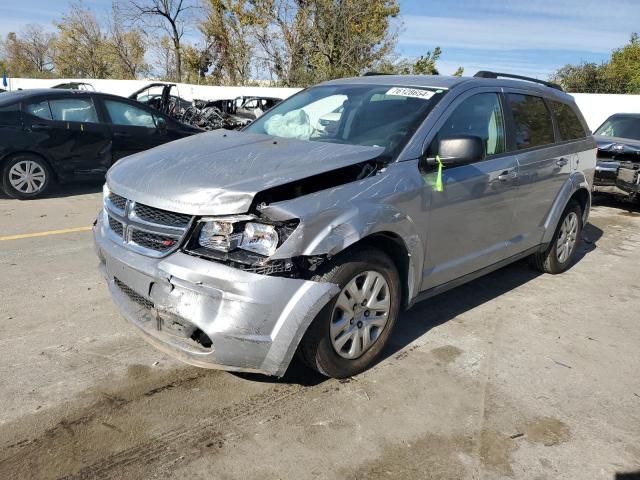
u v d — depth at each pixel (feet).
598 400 10.97
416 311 14.88
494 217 14.06
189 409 9.92
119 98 29.48
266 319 9.10
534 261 18.43
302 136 13.32
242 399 10.30
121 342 12.24
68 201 26.84
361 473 8.59
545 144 16.26
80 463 8.46
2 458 8.48
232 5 93.25
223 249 9.17
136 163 11.41
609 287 17.69
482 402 10.66
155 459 8.63
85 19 121.80
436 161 11.73
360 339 10.93
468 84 13.74
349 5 87.61
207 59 105.60
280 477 8.41
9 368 10.98
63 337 12.37
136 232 10.19
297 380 11.02
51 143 26.81
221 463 8.63
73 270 16.67
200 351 9.47
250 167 10.19
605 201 32.99
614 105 58.34
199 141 12.60
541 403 10.75
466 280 13.83
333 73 89.61
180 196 9.57
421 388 11.01
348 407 10.23
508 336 13.64
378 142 11.94
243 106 56.39
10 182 26.17
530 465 8.97
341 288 10.12
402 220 10.95
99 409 9.79
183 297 9.30
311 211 9.43
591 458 9.22
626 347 13.39
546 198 16.42
